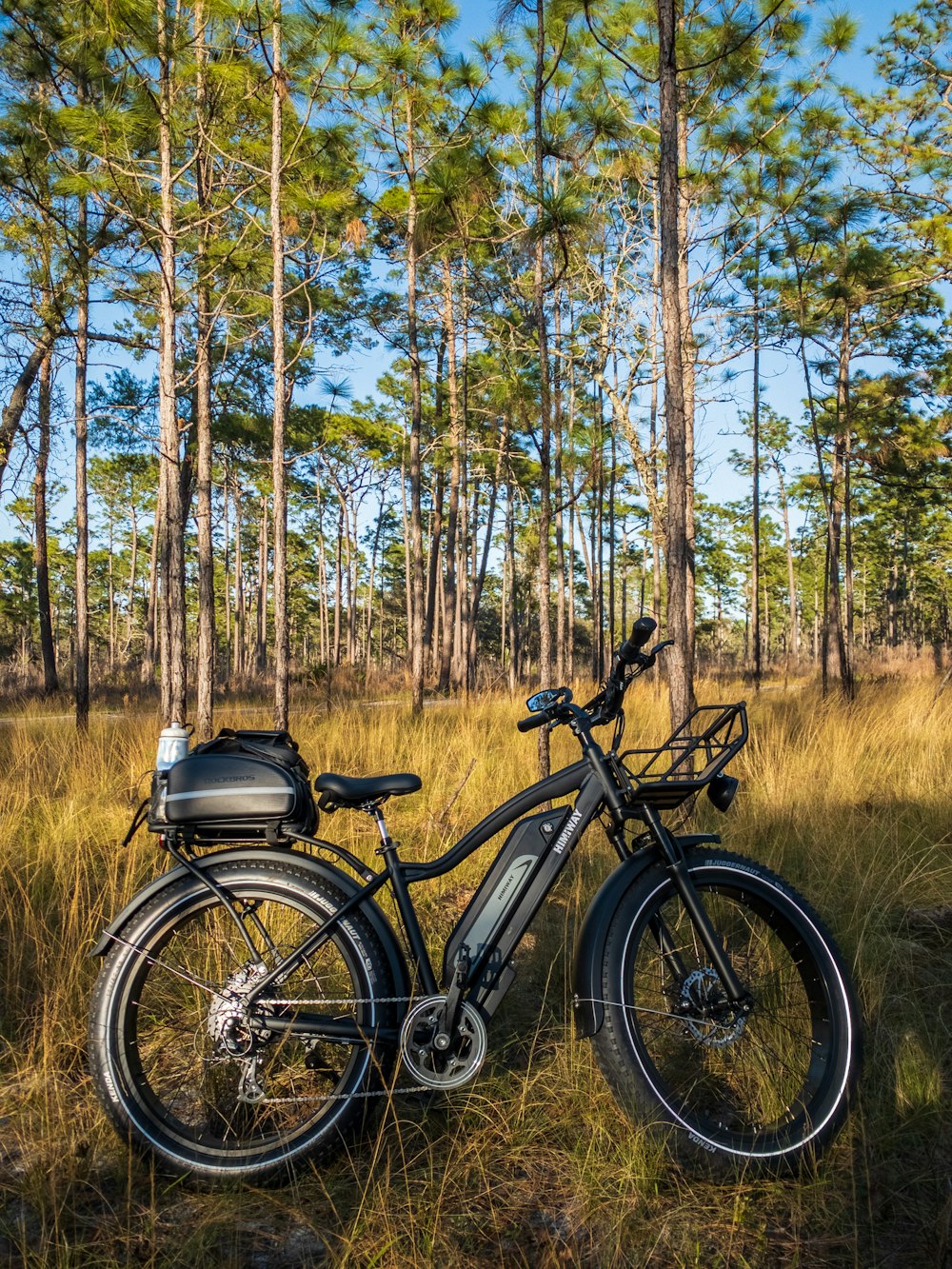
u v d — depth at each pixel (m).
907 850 4.15
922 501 16.17
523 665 34.03
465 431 18.55
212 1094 2.30
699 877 2.31
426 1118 2.25
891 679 16.72
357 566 50.94
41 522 18.27
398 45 9.70
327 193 8.16
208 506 9.73
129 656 46.34
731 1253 1.85
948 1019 2.79
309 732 9.03
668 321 4.81
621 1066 2.11
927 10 11.05
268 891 2.23
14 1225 1.89
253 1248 1.86
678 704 4.77
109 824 4.78
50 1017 2.56
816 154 9.69
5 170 7.19
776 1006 2.54
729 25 7.54
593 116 6.97
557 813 2.30
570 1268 1.79
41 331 8.13
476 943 2.21
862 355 13.66
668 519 4.85
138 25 6.22
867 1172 1.98
